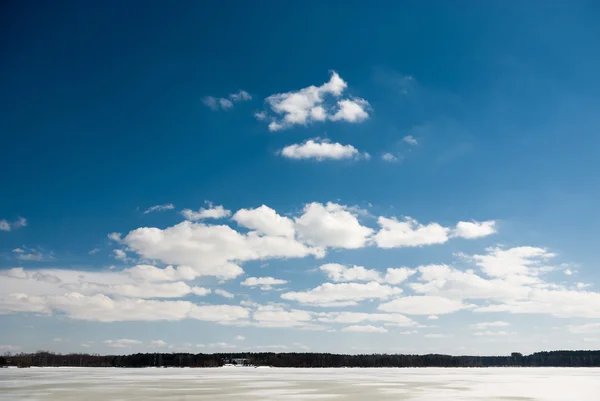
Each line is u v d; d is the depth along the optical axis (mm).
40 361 191750
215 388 60938
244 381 77938
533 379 89875
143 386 63875
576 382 78188
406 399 48219
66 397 48312
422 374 121438
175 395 50969
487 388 63531
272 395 51531
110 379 82438
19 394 51562
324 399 47719
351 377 97500
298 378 90562
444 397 50562
